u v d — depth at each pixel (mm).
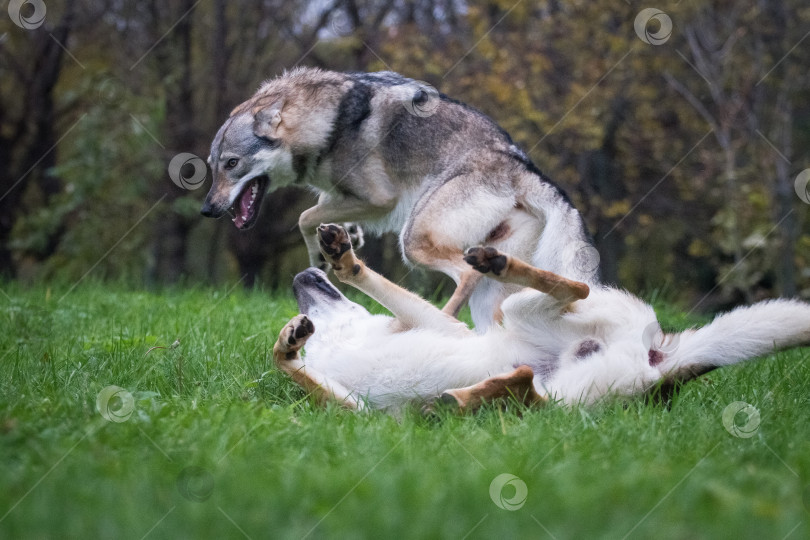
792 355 7246
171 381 6023
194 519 3131
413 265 7410
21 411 4570
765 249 18078
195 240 25312
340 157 8039
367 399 5473
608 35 18719
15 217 22922
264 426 4570
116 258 20703
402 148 7832
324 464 3992
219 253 25500
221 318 8422
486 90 18484
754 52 18688
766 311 5367
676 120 20641
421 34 19672
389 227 8227
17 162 24094
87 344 6996
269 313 9062
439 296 12453
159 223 22016
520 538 3051
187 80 21797
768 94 19609
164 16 21875
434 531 3074
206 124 22266
